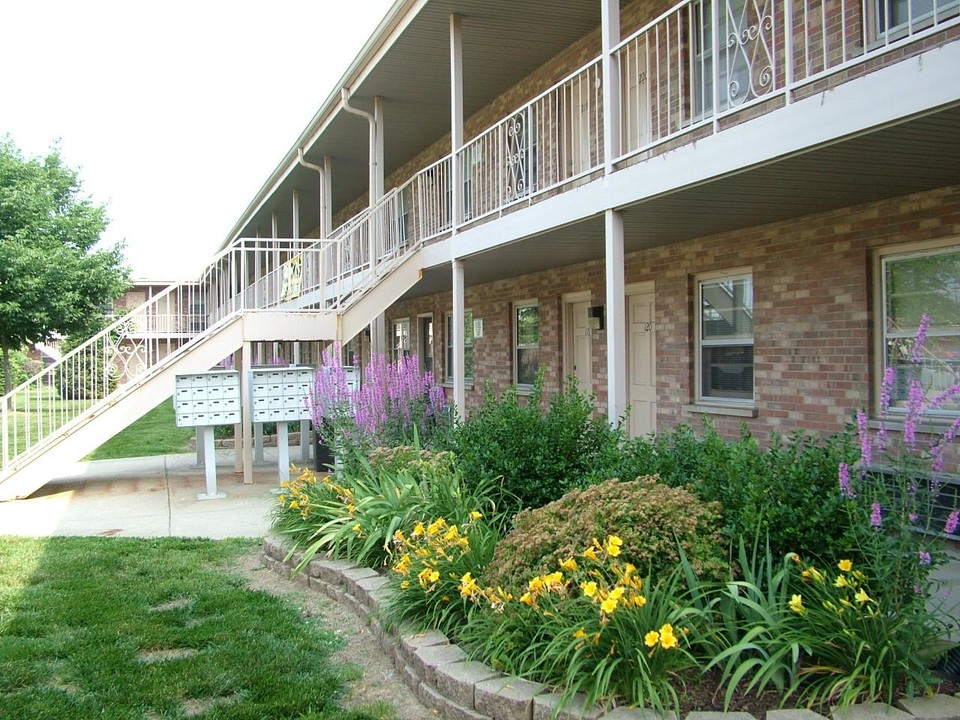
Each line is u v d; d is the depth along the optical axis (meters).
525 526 4.55
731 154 5.62
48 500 10.10
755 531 4.08
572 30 10.28
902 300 6.68
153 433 19.38
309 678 4.23
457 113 9.88
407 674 4.17
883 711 3.25
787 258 7.60
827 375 7.21
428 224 13.07
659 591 3.77
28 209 23.81
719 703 3.45
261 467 12.60
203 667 4.38
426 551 4.91
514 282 12.89
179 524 8.48
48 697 4.03
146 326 11.27
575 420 6.15
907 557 3.62
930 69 4.27
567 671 3.52
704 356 8.89
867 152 5.12
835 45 6.52
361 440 8.01
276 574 6.43
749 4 7.69
